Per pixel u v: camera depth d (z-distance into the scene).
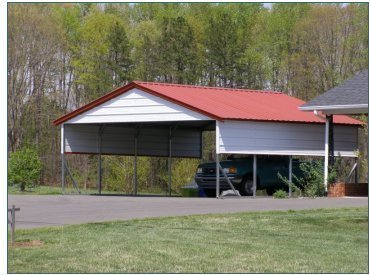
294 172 29.52
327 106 26.36
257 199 25.30
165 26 51.34
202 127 35.72
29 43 50.47
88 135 32.72
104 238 15.09
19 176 34.53
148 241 14.71
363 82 27.45
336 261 12.94
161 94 28.30
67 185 50.00
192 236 15.38
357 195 27.20
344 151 30.80
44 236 15.37
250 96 32.19
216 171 26.88
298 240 15.08
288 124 28.66
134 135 34.47
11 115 50.88
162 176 44.19
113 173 45.16
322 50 48.59
